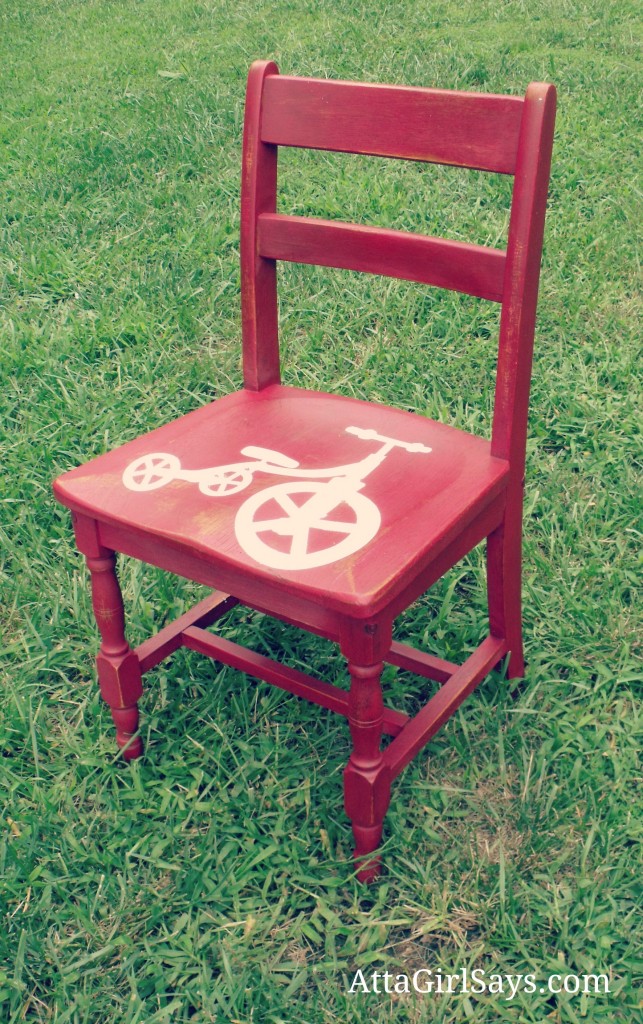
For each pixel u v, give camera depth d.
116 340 3.25
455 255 1.72
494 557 1.87
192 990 1.56
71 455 2.74
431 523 1.54
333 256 1.87
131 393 3.04
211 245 3.70
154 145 4.42
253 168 1.90
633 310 3.32
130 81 5.33
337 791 1.88
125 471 1.73
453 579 2.28
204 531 1.56
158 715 2.05
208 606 2.07
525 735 1.98
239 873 1.71
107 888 1.70
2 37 6.58
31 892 1.72
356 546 1.50
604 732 1.94
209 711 2.05
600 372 3.00
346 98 1.77
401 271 1.81
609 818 1.76
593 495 2.54
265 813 1.83
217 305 3.42
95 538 1.72
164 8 6.87
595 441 2.69
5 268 3.64
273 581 1.46
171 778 1.90
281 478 1.68
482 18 5.95
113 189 4.17
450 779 1.90
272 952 1.62
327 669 2.18
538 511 2.52
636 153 4.20
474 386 3.00
